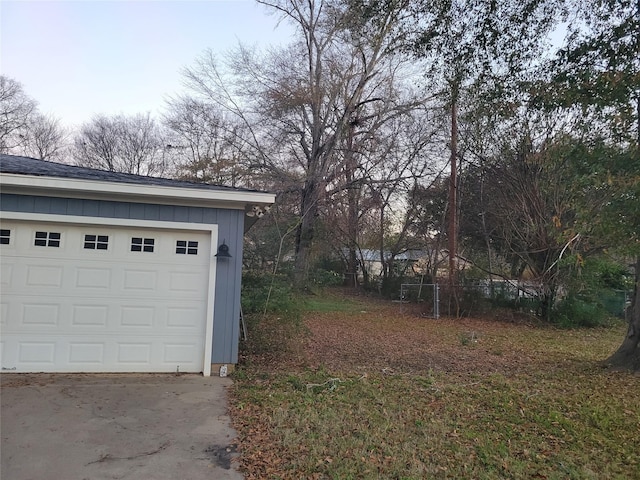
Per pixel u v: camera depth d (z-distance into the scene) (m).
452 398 6.45
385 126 23.88
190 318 7.12
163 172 33.47
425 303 19.42
